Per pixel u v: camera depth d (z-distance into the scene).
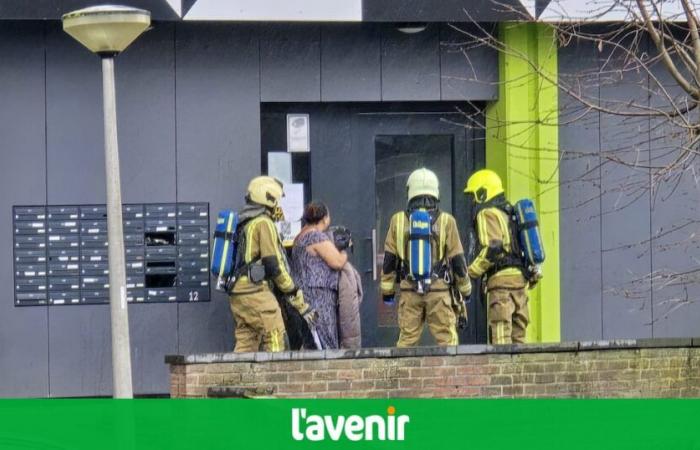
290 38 60.19
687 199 61.88
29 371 58.97
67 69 59.19
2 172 58.91
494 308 56.84
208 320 59.72
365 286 61.94
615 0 51.94
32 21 58.84
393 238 55.47
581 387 51.41
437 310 55.09
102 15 44.62
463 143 62.59
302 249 55.28
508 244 56.56
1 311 58.88
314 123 61.59
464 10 58.25
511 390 50.75
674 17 50.69
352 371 49.53
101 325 59.31
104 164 59.38
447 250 55.25
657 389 52.22
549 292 61.16
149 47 59.56
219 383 48.34
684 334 62.22
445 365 50.38
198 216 59.72
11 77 58.91
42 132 59.09
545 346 51.12
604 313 61.62
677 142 60.00
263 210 54.72
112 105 45.25
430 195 55.28
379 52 60.72
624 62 57.16
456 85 61.06
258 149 60.03
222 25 59.84
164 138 59.66
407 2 58.16
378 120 62.06
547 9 57.91
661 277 55.62
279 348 54.50
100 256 59.34
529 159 60.97
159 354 59.47
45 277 59.03
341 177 61.78
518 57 59.00
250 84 60.03
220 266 54.38
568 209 61.12
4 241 58.94
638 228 61.62
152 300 59.47
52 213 59.12
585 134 61.00
